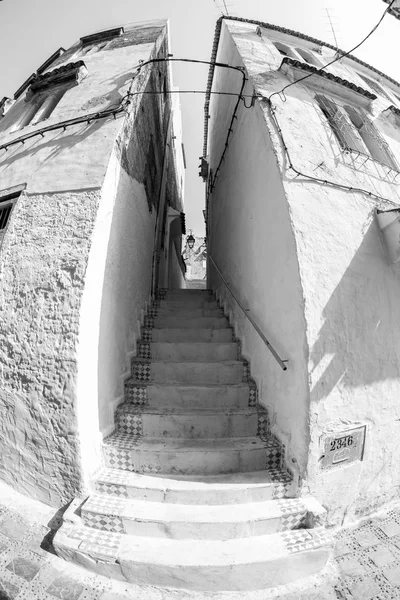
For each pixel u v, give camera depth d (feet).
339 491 8.91
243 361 13.69
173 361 14.10
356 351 9.33
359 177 12.05
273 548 7.32
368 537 8.50
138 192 16.21
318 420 8.43
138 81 14.48
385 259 10.85
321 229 9.90
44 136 13.32
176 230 36.45
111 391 11.30
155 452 9.48
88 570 7.23
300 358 8.67
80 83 15.64
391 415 9.89
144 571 6.98
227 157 20.44
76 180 11.37
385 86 22.56
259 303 12.29
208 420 10.77
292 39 20.21
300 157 11.09
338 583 7.08
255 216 13.07
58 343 9.35
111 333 11.61
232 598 6.80
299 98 13.55
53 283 10.02
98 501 8.40
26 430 9.45
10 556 7.42
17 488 9.58
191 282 67.82
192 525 7.68
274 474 9.25
